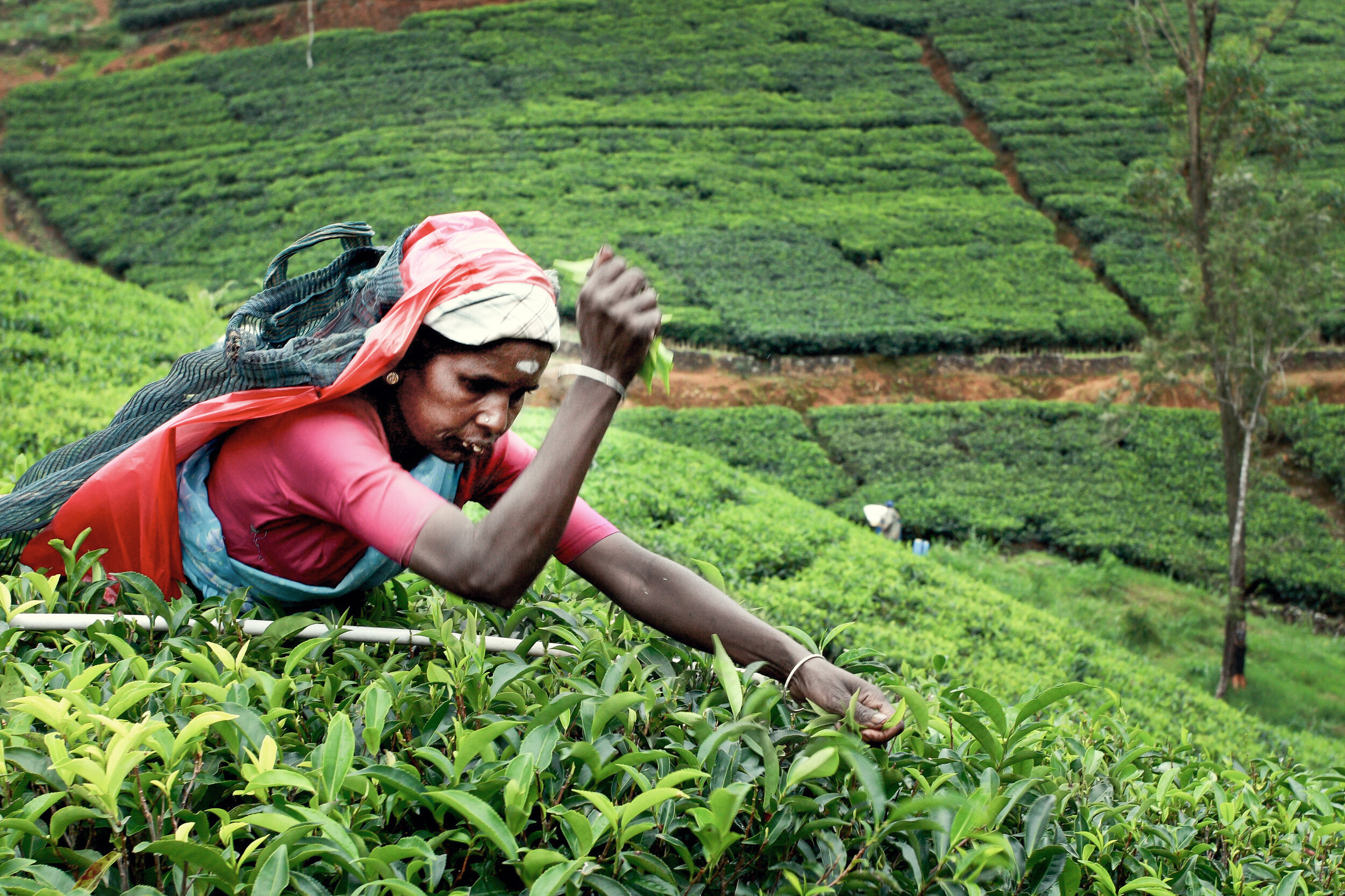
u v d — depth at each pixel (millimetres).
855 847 1771
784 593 11242
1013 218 29094
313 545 2314
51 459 2662
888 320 24453
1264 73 14016
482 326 2125
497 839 1447
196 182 30859
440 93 34688
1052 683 10562
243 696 1783
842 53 37125
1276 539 17969
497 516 1861
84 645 1881
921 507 18359
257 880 1354
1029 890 1761
